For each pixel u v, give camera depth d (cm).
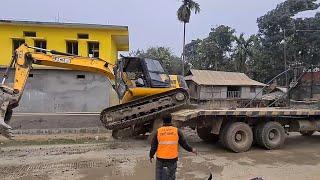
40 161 1102
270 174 941
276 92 1975
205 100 4612
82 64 1398
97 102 2194
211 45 7219
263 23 6988
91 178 903
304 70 1628
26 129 1736
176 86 1470
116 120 1380
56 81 2175
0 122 1072
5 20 2169
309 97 1588
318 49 6562
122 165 1043
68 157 1160
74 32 2262
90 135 1630
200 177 909
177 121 1291
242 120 1333
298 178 901
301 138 1608
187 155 1202
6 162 1089
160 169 685
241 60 6475
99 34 2281
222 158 1153
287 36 6562
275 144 1316
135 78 1433
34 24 2198
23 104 2147
